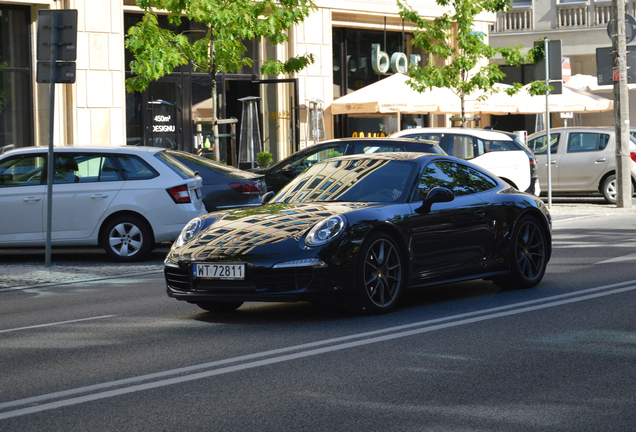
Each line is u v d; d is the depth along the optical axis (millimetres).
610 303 9695
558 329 8336
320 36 31141
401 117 34656
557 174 25422
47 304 11234
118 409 5930
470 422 5457
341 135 32406
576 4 42125
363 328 8586
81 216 15336
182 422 5578
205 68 21656
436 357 7254
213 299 8938
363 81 33562
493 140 20734
